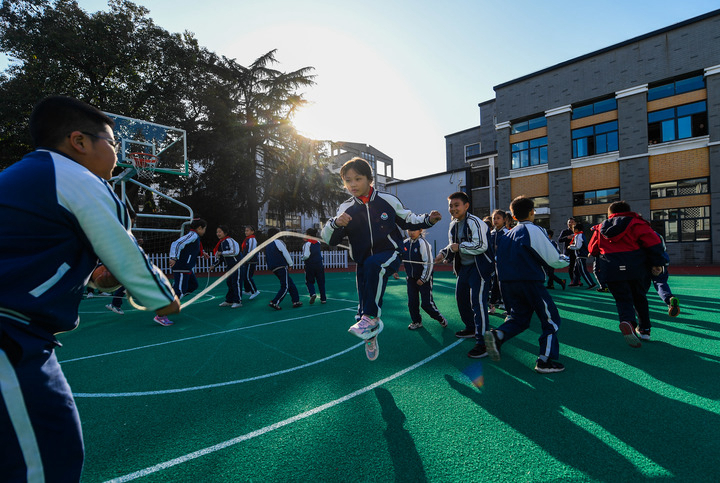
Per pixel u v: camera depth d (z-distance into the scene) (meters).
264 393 3.20
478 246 4.00
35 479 1.02
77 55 16.55
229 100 22.73
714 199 15.98
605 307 6.78
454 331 5.32
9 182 1.06
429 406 2.84
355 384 3.35
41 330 1.09
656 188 17.47
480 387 3.20
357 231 2.90
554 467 2.04
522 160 21.86
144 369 3.93
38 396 1.04
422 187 27.19
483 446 2.27
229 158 20.91
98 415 2.83
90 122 1.31
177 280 7.10
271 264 7.68
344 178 2.85
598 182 19.09
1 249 1.01
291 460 2.17
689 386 3.09
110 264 1.18
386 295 9.27
